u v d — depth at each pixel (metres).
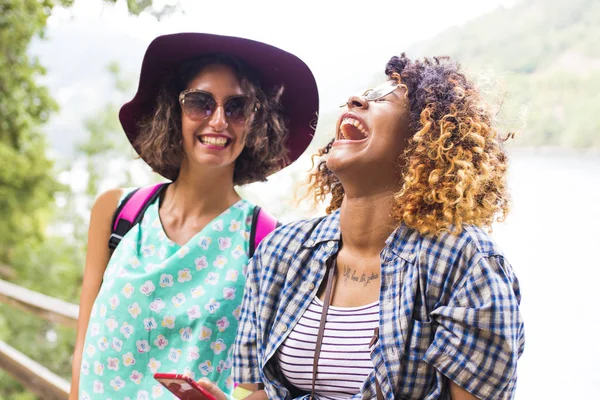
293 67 2.30
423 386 1.57
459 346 1.51
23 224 14.12
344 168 1.69
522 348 1.66
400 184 1.71
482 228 1.69
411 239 1.66
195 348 2.08
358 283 1.71
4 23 10.68
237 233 2.22
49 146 14.40
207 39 2.22
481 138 1.65
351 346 1.64
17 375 3.95
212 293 2.12
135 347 2.11
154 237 2.23
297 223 1.88
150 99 2.37
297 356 1.70
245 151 2.39
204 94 2.19
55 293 14.08
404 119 1.70
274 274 1.82
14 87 12.09
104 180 15.48
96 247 2.34
